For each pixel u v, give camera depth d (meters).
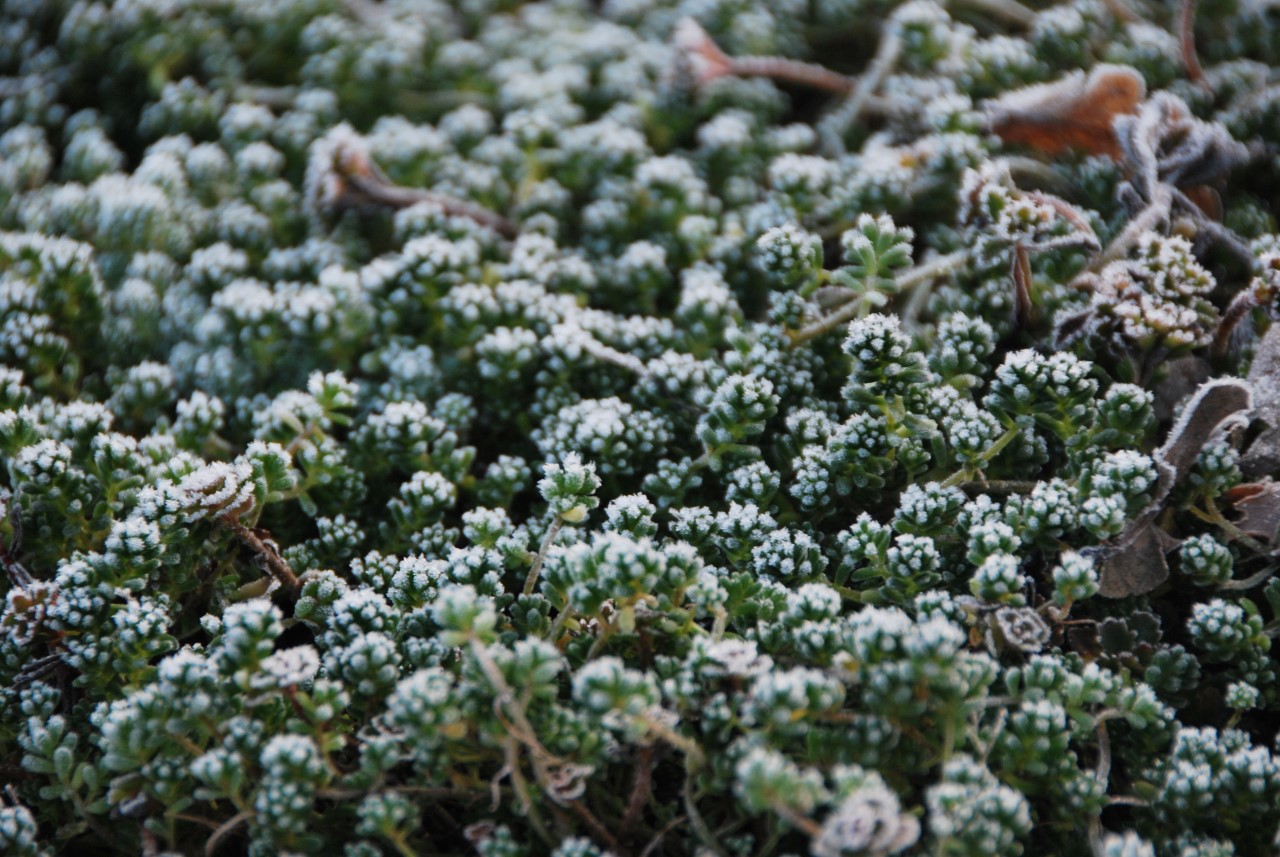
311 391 0.46
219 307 0.49
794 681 0.38
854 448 0.43
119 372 0.49
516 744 0.40
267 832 0.39
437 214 0.50
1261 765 0.40
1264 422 0.44
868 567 0.43
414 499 0.45
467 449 0.46
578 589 0.40
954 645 0.39
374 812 0.39
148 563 0.42
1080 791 0.40
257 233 0.51
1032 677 0.40
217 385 0.48
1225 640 0.42
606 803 0.41
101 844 0.43
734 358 0.46
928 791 0.39
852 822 0.37
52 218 0.51
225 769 0.40
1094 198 0.49
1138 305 0.44
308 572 0.44
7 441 0.44
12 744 0.43
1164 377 0.45
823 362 0.47
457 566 0.42
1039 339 0.46
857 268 0.45
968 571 0.43
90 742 0.42
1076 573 0.41
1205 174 0.47
